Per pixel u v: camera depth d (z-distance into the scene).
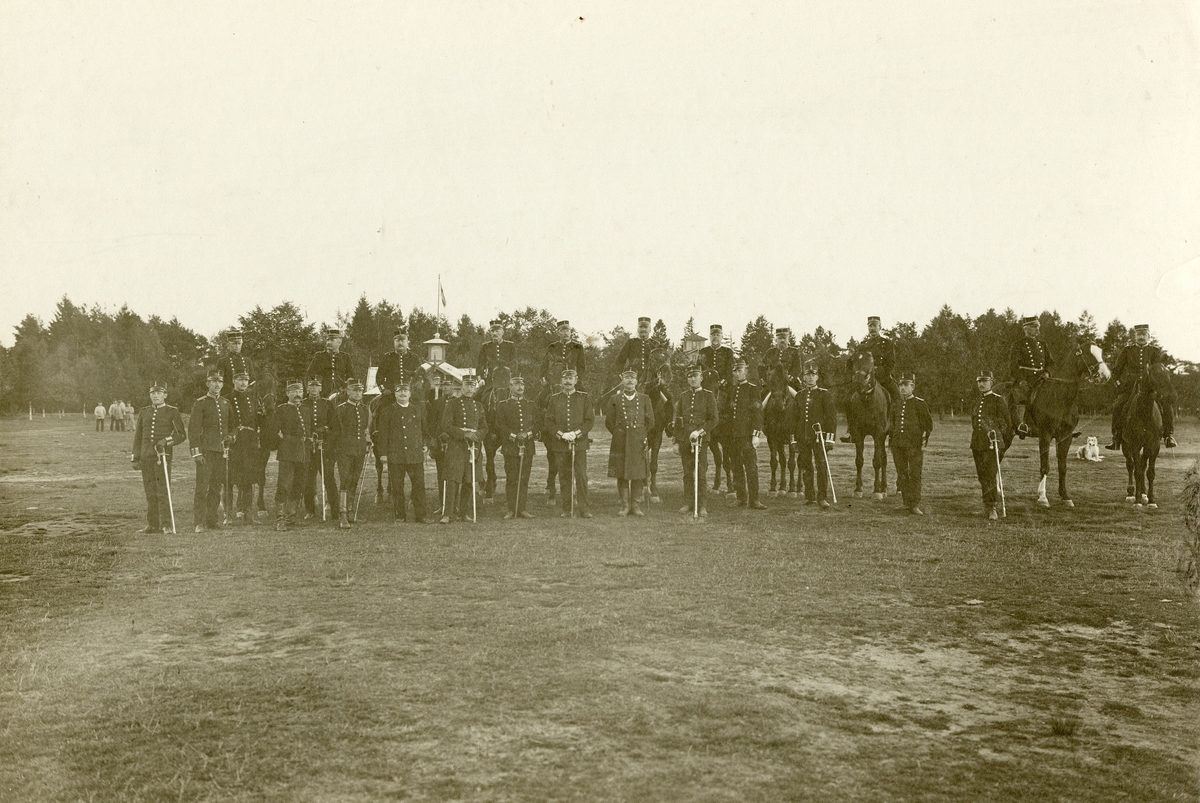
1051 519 12.69
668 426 15.50
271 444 13.70
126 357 55.91
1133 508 13.59
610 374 19.19
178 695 5.64
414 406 13.37
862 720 5.32
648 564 9.59
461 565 9.55
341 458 12.48
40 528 12.55
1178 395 13.80
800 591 8.38
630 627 7.15
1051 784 4.50
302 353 20.72
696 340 21.73
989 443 12.98
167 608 7.74
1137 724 5.30
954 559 9.83
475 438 13.12
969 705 5.58
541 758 4.74
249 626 7.20
